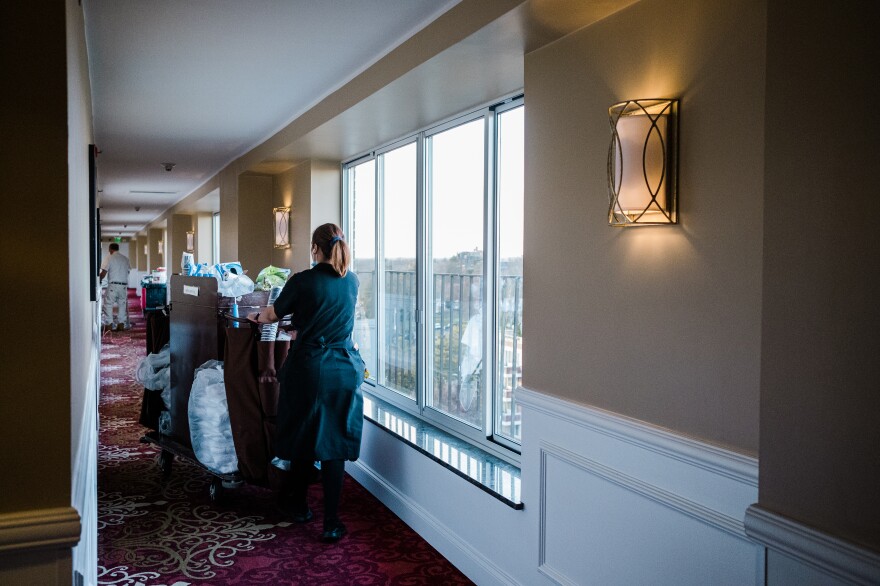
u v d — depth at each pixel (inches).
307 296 138.9
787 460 56.8
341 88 163.0
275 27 125.8
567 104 102.8
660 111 82.4
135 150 270.1
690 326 81.5
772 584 58.5
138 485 177.2
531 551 110.9
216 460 156.7
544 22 97.4
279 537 144.3
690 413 81.8
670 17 83.7
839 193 52.4
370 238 217.5
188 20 122.5
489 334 144.3
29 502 61.7
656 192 82.4
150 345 202.8
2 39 60.2
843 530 52.3
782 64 56.7
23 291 61.2
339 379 140.3
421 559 134.6
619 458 92.5
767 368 58.5
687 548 82.1
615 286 93.5
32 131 61.2
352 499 169.2
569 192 102.4
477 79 130.6
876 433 50.1
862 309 50.9
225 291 161.5
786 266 56.7
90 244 129.6
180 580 123.8
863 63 50.6
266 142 233.0
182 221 509.0
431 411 169.6
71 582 63.1
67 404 62.6
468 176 157.6
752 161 73.3
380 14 118.0
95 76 161.2
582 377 100.3
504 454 137.1
